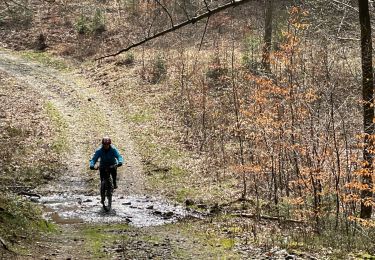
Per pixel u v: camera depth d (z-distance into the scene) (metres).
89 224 12.29
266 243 10.11
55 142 23.83
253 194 17.27
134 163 21.80
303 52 16.67
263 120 15.41
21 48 42.16
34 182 18.03
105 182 14.25
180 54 35.41
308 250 9.68
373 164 10.85
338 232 11.69
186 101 29.34
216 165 21.14
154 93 31.44
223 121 25.58
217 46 33.09
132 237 10.73
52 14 46.34
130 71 35.44
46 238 9.95
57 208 14.24
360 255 9.33
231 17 38.25
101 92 33.00
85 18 44.56
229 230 11.75
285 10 25.25
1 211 9.95
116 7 46.94
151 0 30.16
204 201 16.42
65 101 30.98
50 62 39.31
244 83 26.45
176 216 13.85
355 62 16.33
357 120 14.62
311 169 12.74
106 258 8.65
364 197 11.59
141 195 17.27
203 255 9.11
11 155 20.86
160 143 24.47
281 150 16.05
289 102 14.73
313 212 12.52
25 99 30.31
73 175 19.75
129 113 29.12
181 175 20.20
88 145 24.11
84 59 39.66
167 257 8.91
